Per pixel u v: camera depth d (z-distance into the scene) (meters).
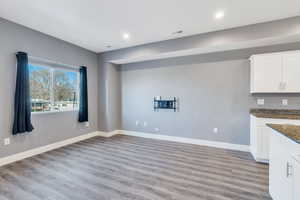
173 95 4.21
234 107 3.55
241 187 2.08
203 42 3.30
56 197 1.90
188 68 4.00
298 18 2.61
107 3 2.28
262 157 2.81
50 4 2.30
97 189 2.06
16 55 2.88
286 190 1.42
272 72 2.92
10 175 2.40
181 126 4.14
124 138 4.50
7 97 2.79
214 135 3.77
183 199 1.85
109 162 2.88
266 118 2.74
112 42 3.86
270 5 2.32
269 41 2.95
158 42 3.78
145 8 2.41
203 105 3.87
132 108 4.81
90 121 4.55
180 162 2.88
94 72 4.64
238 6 2.35
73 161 2.92
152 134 4.53
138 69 4.68
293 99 3.08
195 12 2.52
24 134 3.05
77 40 3.74
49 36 3.45
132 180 2.27
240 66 3.47
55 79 3.74
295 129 1.54
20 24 2.95
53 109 3.68
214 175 2.40
